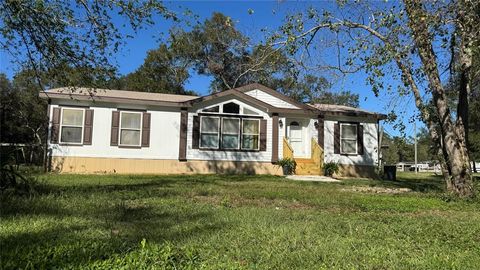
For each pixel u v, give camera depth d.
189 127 19.47
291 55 12.42
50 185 10.41
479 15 9.84
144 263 3.78
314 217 7.03
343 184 15.41
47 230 5.25
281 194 10.40
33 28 9.66
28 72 10.70
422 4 10.30
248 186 12.62
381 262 4.23
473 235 5.84
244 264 4.06
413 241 5.37
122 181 13.43
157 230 5.48
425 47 11.00
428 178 23.84
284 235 5.30
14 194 7.95
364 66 11.36
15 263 3.69
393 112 12.93
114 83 11.66
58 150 17.98
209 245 4.70
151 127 19.06
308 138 21.05
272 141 20.27
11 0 8.91
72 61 10.34
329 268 4.00
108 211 6.98
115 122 18.66
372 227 6.24
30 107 29.12
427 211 8.70
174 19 10.27
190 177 16.27
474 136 29.56
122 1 9.60
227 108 20.08
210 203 8.63
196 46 33.91
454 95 13.16
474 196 10.66
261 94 20.66
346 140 21.34
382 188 14.23
